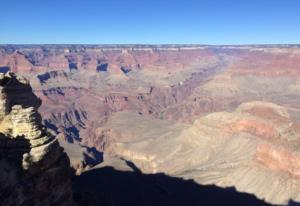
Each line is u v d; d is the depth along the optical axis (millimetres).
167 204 116250
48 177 51812
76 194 77250
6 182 45594
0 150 50844
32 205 48625
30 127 52000
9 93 57312
